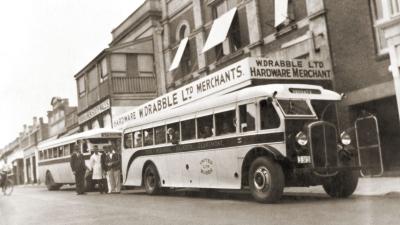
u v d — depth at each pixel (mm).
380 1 14203
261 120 10500
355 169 10227
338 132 10828
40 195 19750
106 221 8930
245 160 10852
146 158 15203
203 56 23766
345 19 15281
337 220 7250
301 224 7102
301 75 15305
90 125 33469
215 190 15375
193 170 12758
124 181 16594
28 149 57062
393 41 12570
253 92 10758
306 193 12305
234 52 21219
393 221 6793
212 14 23375
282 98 10336
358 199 10023
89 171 19625
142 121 15555
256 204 10133
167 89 27547
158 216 9188
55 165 23719
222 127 11680
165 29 27438
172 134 13766
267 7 19328
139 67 29531
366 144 14562
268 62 14852
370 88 14320
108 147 20203
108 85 28734
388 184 11836
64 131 41875
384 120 14336
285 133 9977
